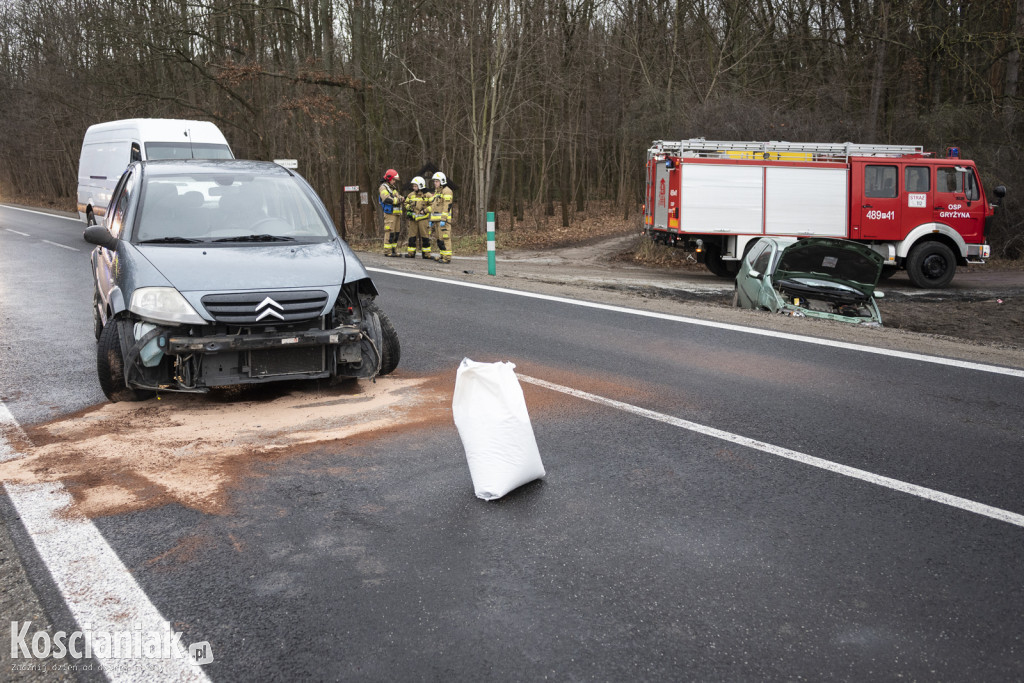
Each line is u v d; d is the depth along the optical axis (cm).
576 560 373
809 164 1714
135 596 342
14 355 779
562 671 290
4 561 373
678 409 618
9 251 1725
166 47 2456
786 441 544
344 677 287
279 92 2858
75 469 484
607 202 4716
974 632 315
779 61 3206
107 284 656
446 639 310
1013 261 2281
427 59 2783
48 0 3962
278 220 696
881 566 368
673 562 371
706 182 1714
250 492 452
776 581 354
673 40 3191
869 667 292
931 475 482
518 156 3366
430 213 1825
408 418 587
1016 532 405
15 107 4534
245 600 338
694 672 290
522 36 2716
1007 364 774
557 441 543
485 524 412
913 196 1714
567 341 871
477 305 1105
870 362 778
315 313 596
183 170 735
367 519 417
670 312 1068
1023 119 2458
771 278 1166
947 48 2577
